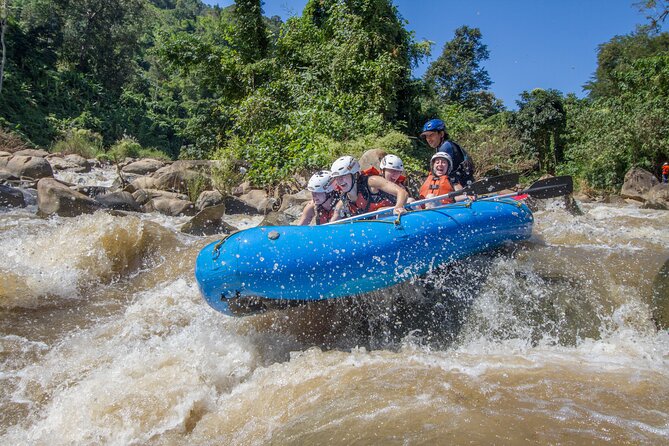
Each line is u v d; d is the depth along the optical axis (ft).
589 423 9.29
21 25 134.82
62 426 10.73
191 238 23.32
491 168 62.69
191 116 162.50
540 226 24.97
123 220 22.24
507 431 9.00
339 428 9.48
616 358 12.65
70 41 144.36
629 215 35.14
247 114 49.93
